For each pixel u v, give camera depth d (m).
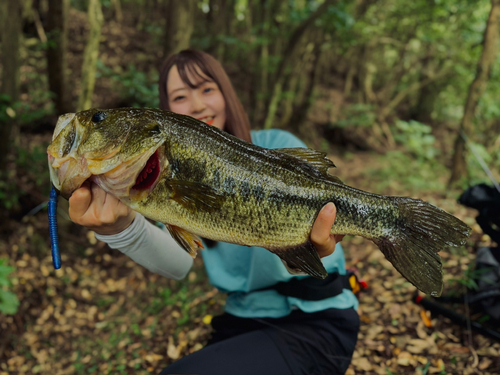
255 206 0.48
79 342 1.39
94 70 1.86
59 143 0.46
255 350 0.64
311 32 3.06
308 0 2.98
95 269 1.78
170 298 1.50
